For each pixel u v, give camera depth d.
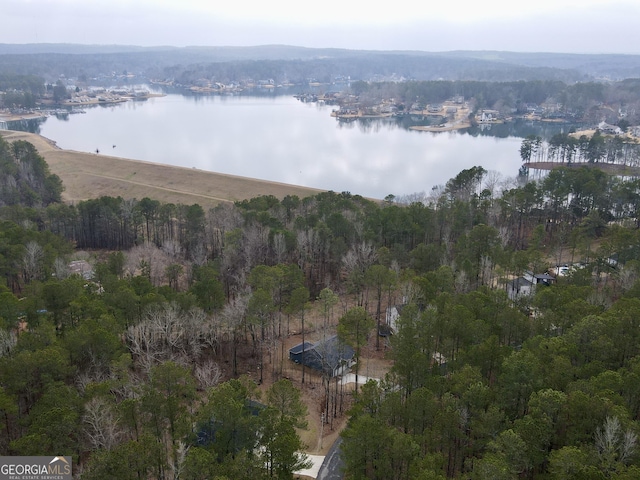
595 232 165.88
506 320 96.38
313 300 135.62
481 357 84.31
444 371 92.12
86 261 145.75
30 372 75.81
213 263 133.38
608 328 86.25
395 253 135.12
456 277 120.31
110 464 56.53
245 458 61.91
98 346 86.12
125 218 177.75
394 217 148.75
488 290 112.31
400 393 81.00
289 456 64.12
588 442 67.25
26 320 99.38
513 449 63.91
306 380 103.62
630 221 163.62
